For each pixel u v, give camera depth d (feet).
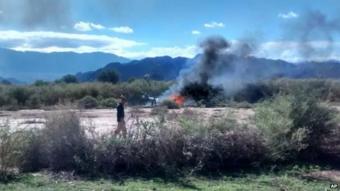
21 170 45.70
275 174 48.19
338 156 54.39
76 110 51.06
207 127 50.57
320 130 55.31
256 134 51.93
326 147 55.77
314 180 46.16
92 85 200.95
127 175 45.80
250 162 50.85
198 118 52.90
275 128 52.90
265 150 51.67
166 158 48.19
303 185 43.88
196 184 43.21
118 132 49.62
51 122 47.50
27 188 39.65
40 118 99.81
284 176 47.01
